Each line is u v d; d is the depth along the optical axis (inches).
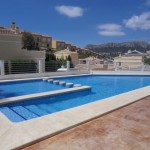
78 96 342.6
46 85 434.0
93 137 107.8
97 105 173.9
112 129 119.7
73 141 103.1
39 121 129.6
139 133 113.7
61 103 289.1
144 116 146.6
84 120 131.9
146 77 649.6
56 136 109.4
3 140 100.6
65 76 572.7
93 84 488.4
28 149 94.7
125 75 677.9
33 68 542.9
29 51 738.8
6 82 437.1
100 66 851.4
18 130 113.9
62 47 2807.6
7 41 684.7
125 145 98.5
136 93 237.8
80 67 730.2
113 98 206.1
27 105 266.7
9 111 234.7
